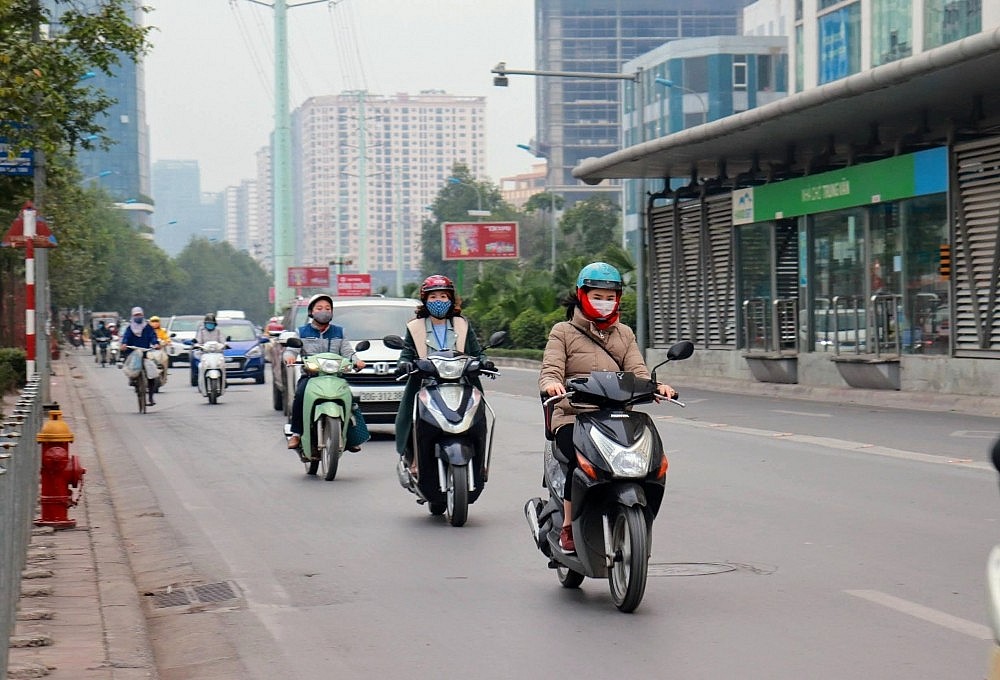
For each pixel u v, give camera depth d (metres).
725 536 14.34
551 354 11.03
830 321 41.19
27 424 13.10
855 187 38.78
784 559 12.90
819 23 71.94
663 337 53.56
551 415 11.05
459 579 12.47
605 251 68.69
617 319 11.24
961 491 17.52
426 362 15.86
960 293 34.22
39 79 28.12
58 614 10.59
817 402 36.75
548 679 8.76
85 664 8.96
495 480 20.14
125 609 10.93
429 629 10.39
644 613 10.68
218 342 41.97
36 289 36.28
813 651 9.27
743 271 47.09
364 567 13.21
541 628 10.28
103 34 29.72
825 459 21.67
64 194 58.91
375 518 16.69
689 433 27.12
